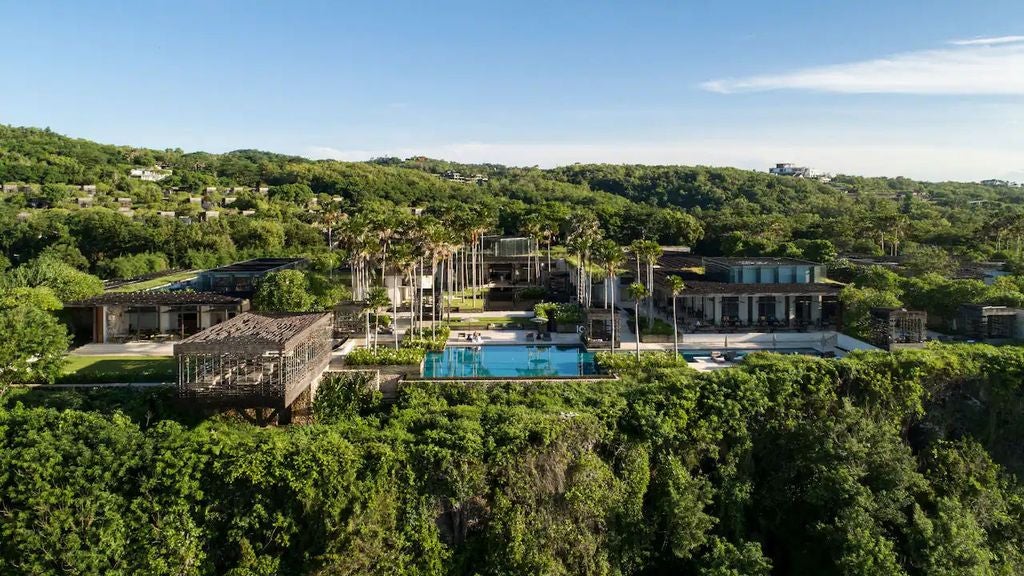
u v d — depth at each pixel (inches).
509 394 1482.5
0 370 1362.0
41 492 1114.1
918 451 1545.3
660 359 1700.3
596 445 1336.1
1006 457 1524.4
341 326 2164.1
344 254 3678.6
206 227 4269.2
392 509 1174.3
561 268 3828.7
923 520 1235.9
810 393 1488.7
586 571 1198.9
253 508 1138.7
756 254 3503.9
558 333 2326.5
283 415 1435.8
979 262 3166.8
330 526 1128.2
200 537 1129.4
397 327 2362.2
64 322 2049.7
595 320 2126.0
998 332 2023.9
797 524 1370.6
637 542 1269.7
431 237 2199.8
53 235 3922.2
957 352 1610.5
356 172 7332.7
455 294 3238.2
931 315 2244.1
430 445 1216.8
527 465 1230.9
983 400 1568.7
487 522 1208.2
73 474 1135.0
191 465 1157.1
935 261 2861.7
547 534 1187.9
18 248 3865.7
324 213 3373.5
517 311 2869.1
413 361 1604.3
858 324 2097.7
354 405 1471.5
